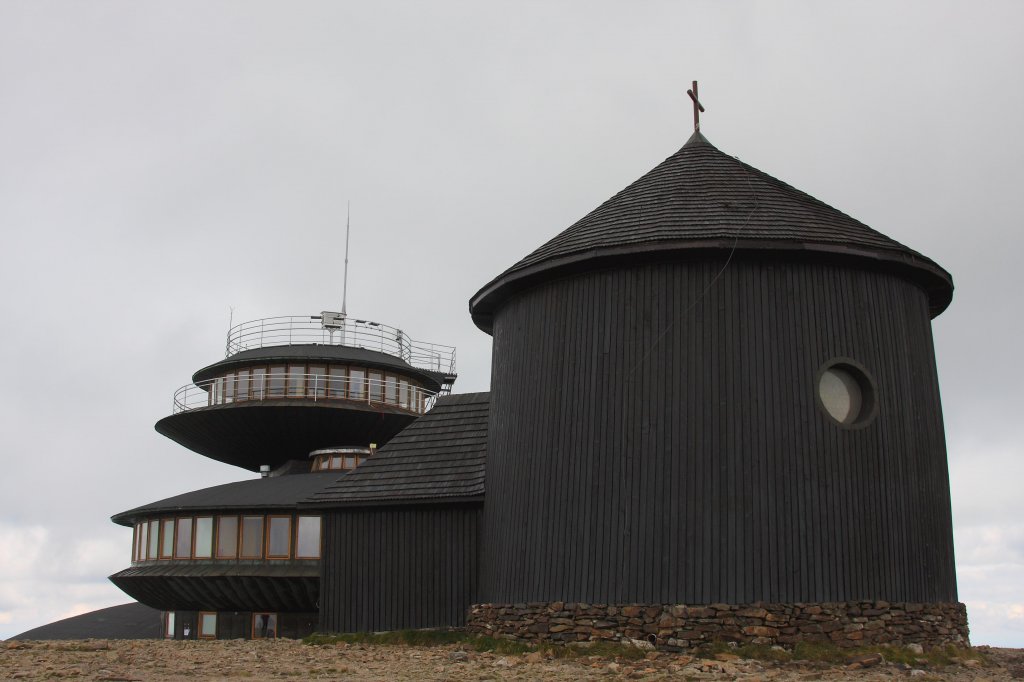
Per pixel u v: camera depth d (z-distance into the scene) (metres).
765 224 20.58
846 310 20.53
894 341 21.02
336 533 25.17
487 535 23.42
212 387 44.31
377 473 25.50
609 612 19.81
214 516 37.91
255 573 36.56
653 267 20.81
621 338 20.84
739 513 19.36
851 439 19.97
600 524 20.31
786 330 20.12
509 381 23.17
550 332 22.02
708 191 22.14
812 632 18.84
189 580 37.16
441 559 24.12
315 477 40.25
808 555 19.22
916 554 20.28
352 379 43.34
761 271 20.36
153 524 39.44
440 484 24.45
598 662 18.69
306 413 41.53
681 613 19.14
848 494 19.70
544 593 20.88
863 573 19.47
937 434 21.77
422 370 45.44
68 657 20.33
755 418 19.73
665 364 20.33
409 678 16.56
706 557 19.30
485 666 18.53
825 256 20.47
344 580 24.83
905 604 19.72
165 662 19.33
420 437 26.17
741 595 19.02
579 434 20.98
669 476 19.84
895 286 21.36
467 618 23.42
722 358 20.03
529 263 22.22
